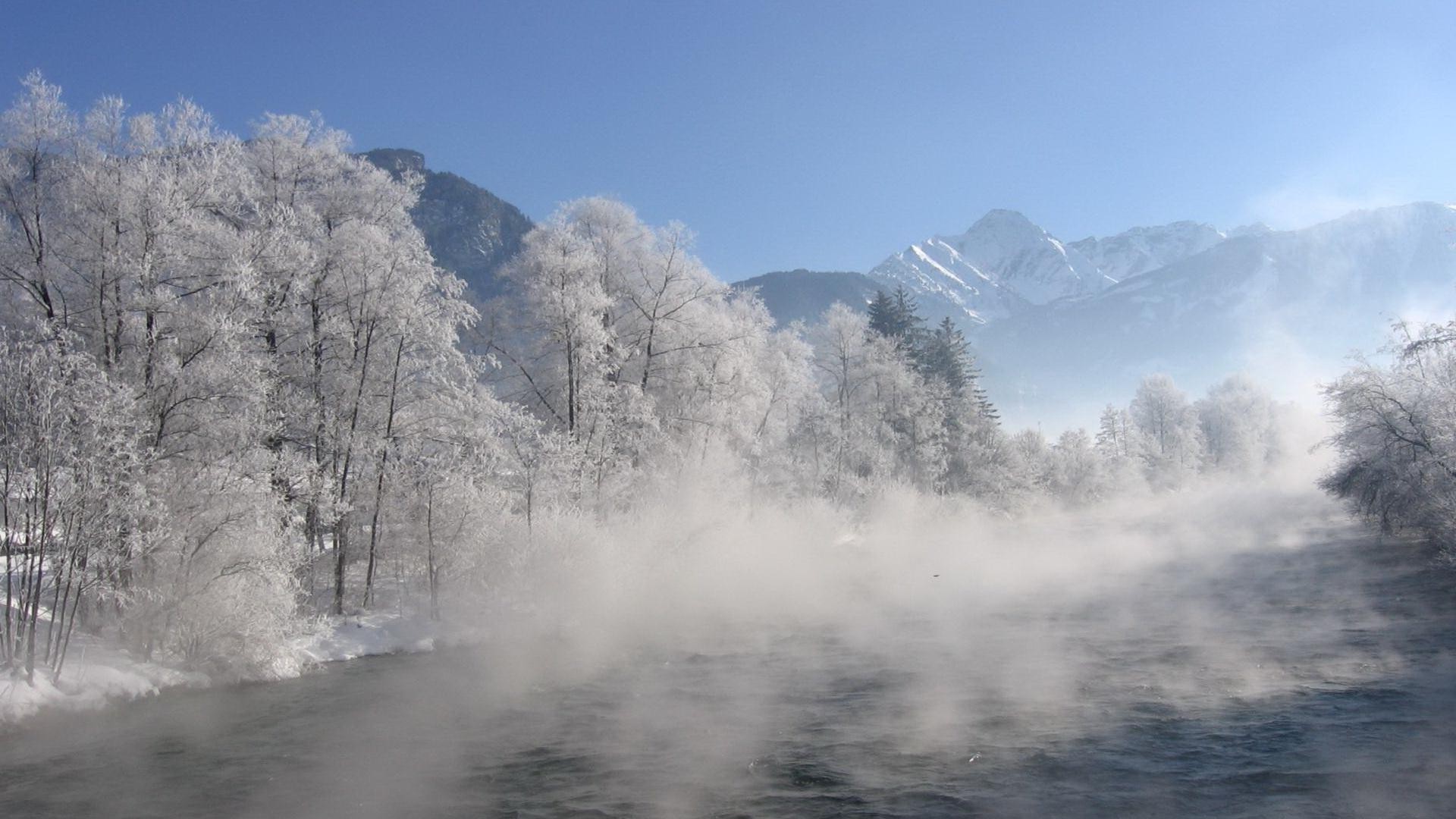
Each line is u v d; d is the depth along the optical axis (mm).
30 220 22938
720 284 42375
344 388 28125
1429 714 17000
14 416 19719
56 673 20578
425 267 29344
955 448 74500
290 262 25688
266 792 15195
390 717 20016
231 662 23656
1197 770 14727
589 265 38406
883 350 64688
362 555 31156
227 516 23266
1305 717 17234
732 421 44438
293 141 29141
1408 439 33656
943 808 13602
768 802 14195
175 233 23859
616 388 37562
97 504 20734
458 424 30516
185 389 23094
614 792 14875
